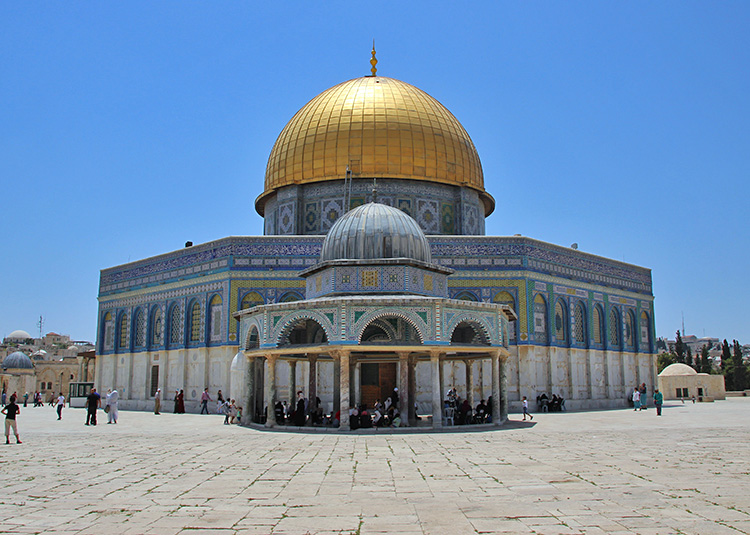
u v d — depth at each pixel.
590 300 44.69
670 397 61.62
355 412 25.61
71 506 11.05
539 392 39.81
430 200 44.09
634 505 10.85
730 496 11.58
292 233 44.12
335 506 10.96
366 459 16.84
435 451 18.52
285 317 26.66
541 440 21.53
